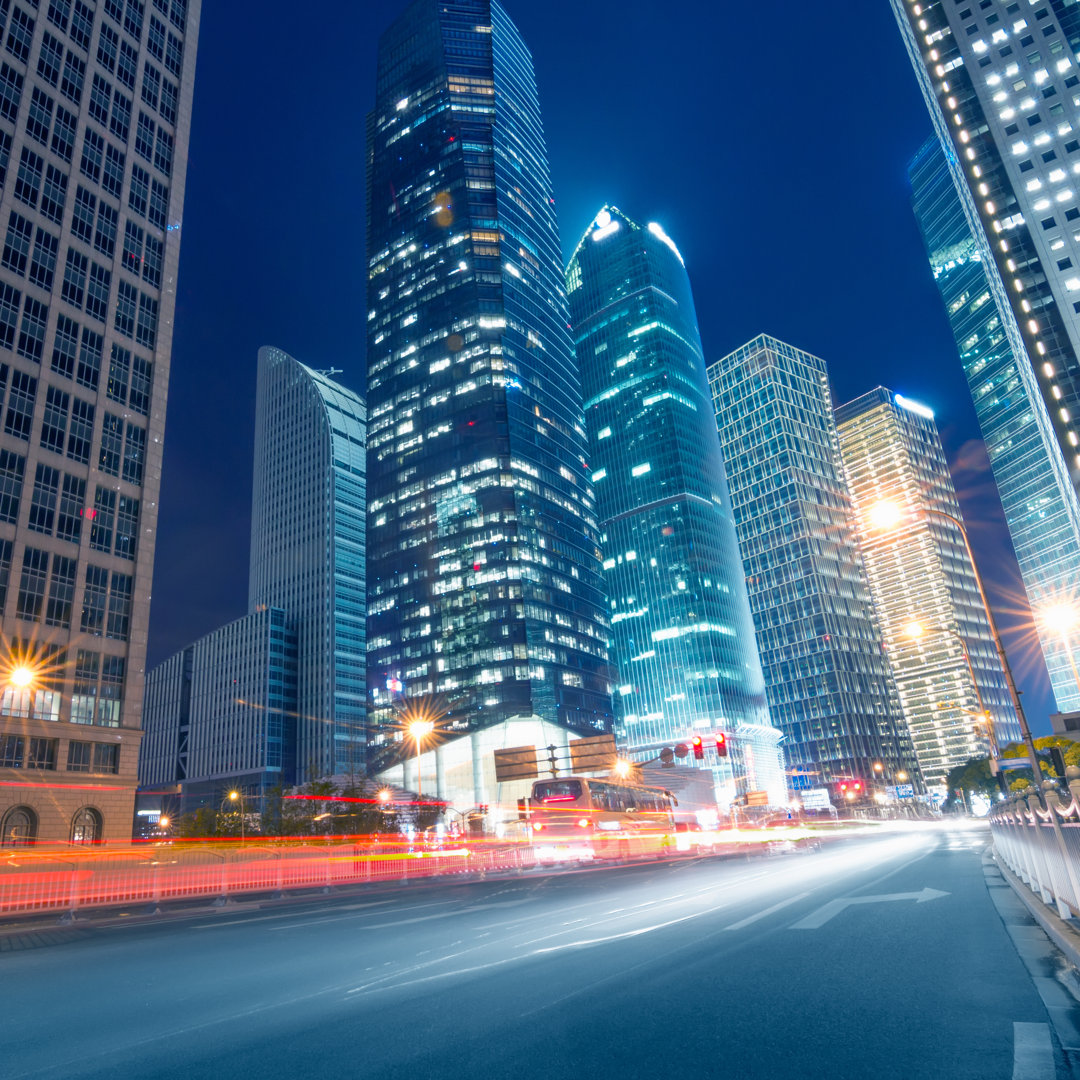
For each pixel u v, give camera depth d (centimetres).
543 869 4262
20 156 7456
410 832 8894
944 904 1368
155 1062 677
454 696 15288
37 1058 724
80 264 7762
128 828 6750
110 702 6962
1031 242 10825
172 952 1495
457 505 16588
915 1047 567
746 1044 600
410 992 888
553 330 19362
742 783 18375
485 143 19338
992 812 3098
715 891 1861
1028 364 11112
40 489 6912
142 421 7969
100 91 8438
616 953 1029
